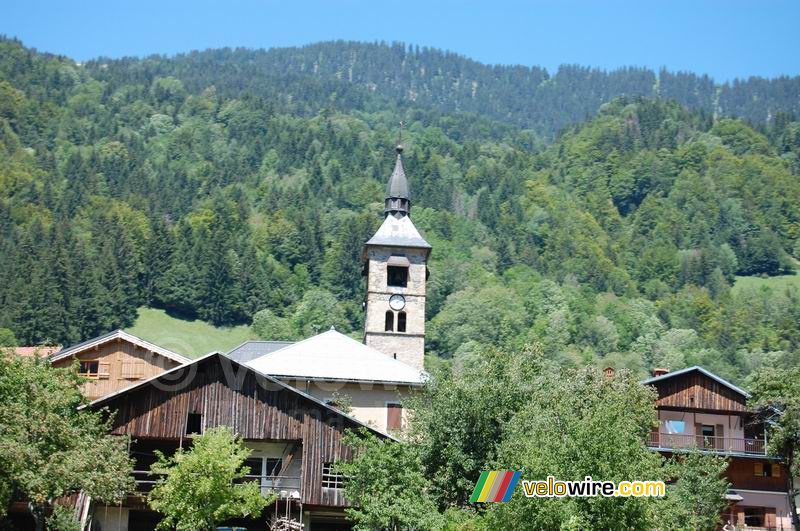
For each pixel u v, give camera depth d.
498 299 172.50
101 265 166.00
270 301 181.00
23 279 148.62
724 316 184.62
